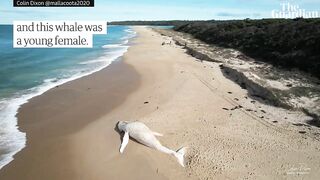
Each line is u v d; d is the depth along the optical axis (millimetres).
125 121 16203
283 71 25656
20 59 33469
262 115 17578
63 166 12570
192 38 59469
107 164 12734
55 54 37875
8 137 14711
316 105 18406
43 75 26000
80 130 15539
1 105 18594
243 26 46906
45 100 19656
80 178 11875
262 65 28703
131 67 29500
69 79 24797
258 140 14617
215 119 16953
